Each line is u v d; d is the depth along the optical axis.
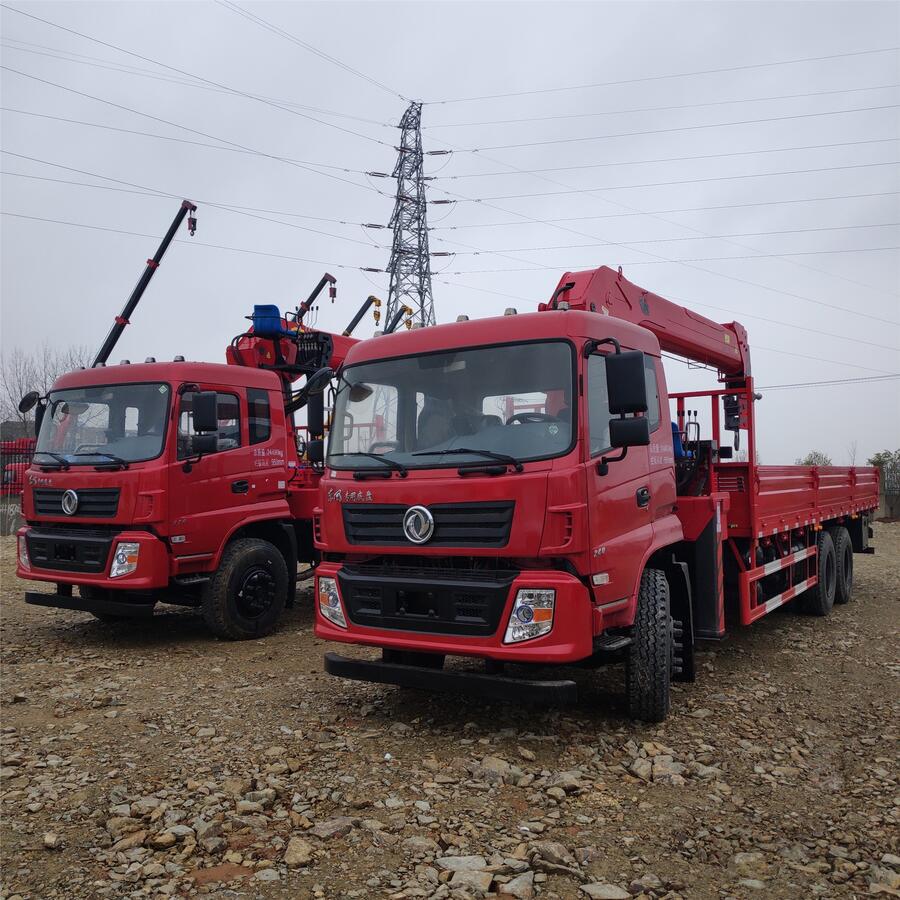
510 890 3.34
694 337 8.23
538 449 4.81
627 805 4.20
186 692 6.27
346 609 5.30
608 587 4.93
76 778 4.52
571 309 5.69
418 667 5.09
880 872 3.49
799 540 8.99
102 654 7.61
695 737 5.21
